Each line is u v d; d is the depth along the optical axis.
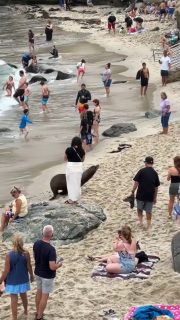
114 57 43.47
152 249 12.97
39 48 49.31
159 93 30.95
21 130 24.30
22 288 9.92
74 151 16.03
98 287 11.28
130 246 11.92
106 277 11.68
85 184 18.19
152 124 25.14
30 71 39.50
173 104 28.36
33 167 20.45
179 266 11.58
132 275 11.64
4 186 18.73
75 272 12.16
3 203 17.41
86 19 64.62
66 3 72.81
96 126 22.77
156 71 37.06
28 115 27.77
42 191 18.17
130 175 18.69
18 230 14.66
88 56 44.56
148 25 54.81
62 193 17.59
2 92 32.69
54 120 26.69
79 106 24.91
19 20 68.00
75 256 13.10
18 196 15.27
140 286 11.12
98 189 17.67
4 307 10.81
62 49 48.19
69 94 32.12
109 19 53.53
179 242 12.09
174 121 25.27
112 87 33.44
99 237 14.23
